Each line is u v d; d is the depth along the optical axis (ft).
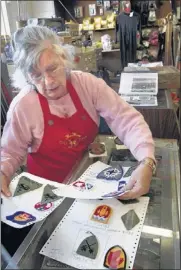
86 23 7.68
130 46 9.00
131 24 9.12
